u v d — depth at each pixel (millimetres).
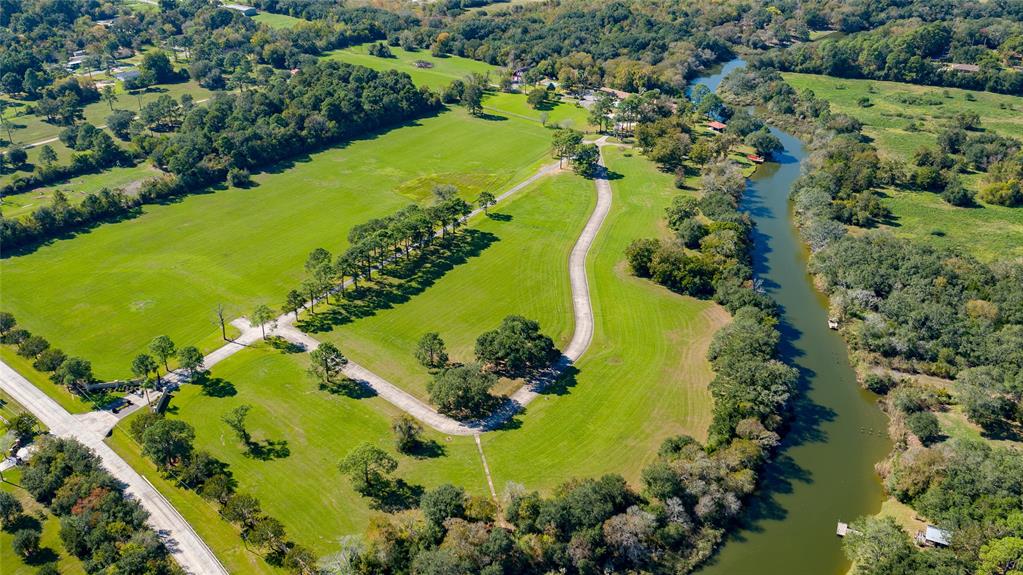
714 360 175875
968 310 182125
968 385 155500
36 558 120062
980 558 114062
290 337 183250
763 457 144875
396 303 199750
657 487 129750
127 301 196125
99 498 125500
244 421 153500
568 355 179375
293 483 137875
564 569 118312
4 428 148875
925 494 131500
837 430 157000
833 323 192875
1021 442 146625
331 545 124500
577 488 128500
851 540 124062
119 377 166125
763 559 125750
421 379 169000
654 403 162500
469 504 125688
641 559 122688
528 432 152875
